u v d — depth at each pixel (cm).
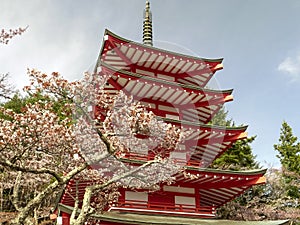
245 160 3550
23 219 1006
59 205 1675
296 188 3481
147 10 2850
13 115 1441
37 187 3028
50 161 1664
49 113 1417
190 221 1884
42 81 1148
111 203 1852
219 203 2520
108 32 2041
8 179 2720
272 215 3198
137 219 1739
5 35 1288
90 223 1658
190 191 2070
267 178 3456
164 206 1948
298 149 3856
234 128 2189
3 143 1294
